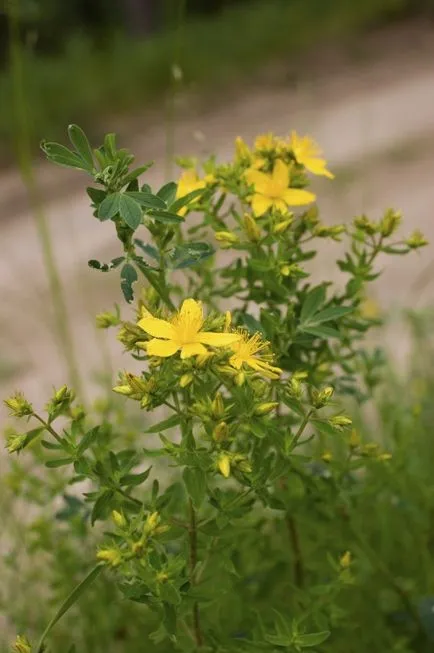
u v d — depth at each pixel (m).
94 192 0.50
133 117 2.38
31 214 1.81
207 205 0.56
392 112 2.10
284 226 0.54
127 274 0.51
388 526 0.66
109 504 0.54
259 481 0.52
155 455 0.52
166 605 0.51
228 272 0.56
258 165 0.56
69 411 0.55
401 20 3.08
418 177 1.57
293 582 0.62
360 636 0.63
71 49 2.62
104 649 0.65
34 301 1.28
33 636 0.65
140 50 2.72
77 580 0.65
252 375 0.50
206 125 2.22
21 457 0.74
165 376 0.51
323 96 2.39
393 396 0.78
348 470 0.58
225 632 0.58
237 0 3.25
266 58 2.74
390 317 0.82
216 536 0.53
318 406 0.52
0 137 2.22
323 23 3.03
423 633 0.64
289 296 0.56
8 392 1.00
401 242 0.57
